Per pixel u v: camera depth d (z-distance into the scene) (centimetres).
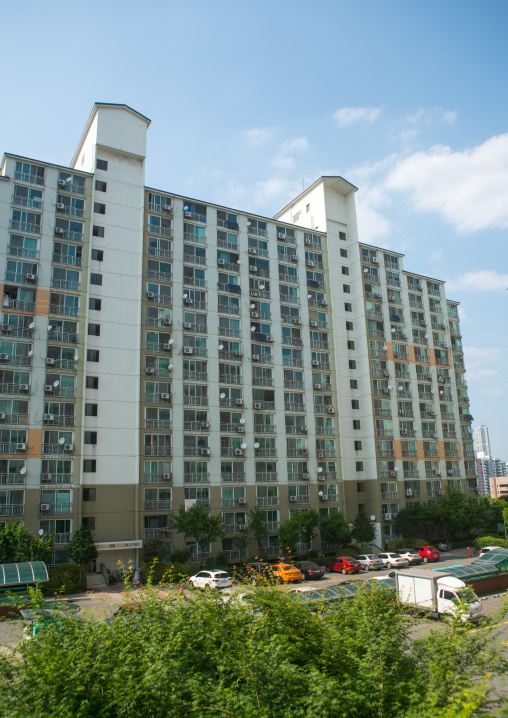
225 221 5881
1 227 4603
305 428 5838
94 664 1078
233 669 1105
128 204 5266
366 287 6781
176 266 5409
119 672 1047
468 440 7538
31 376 4444
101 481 4556
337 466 6016
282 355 5922
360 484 6241
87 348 4756
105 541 4459
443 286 7831
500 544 5984
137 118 5488
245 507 5197
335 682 1027
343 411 6300
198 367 5281
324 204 6825
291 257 6309
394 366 6794
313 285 6394
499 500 7956
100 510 4506
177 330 5247
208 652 1150
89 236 4972
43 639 1154
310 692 1023
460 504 6384
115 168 5275
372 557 4831
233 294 5725
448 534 6525
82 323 4750
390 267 7181
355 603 1383
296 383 5925
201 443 5116
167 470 4878
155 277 5262
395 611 1352
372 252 7050
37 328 4553
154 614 1284
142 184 5375
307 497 5669
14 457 4238
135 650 1149
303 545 5391
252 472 5347
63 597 3588
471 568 3312
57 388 4512
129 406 4828
